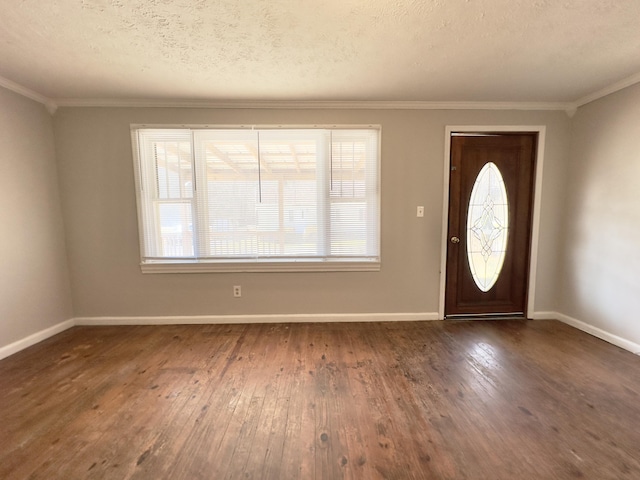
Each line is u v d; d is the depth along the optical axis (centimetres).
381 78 242
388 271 319
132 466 139
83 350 258
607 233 270
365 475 134
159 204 308
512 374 217
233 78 241
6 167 251
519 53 204
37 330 276
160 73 231
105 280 313
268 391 198
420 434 158
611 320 268
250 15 162
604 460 141
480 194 317
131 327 310
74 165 299
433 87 261
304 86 258
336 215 311
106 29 174
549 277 323
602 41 189
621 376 213
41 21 166
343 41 188
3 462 142
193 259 312
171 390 199
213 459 144
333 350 256
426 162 308
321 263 315
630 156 249
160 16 162
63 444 153
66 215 304
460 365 229
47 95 277
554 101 297
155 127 296
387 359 240
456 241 320
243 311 321
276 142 302
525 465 139
